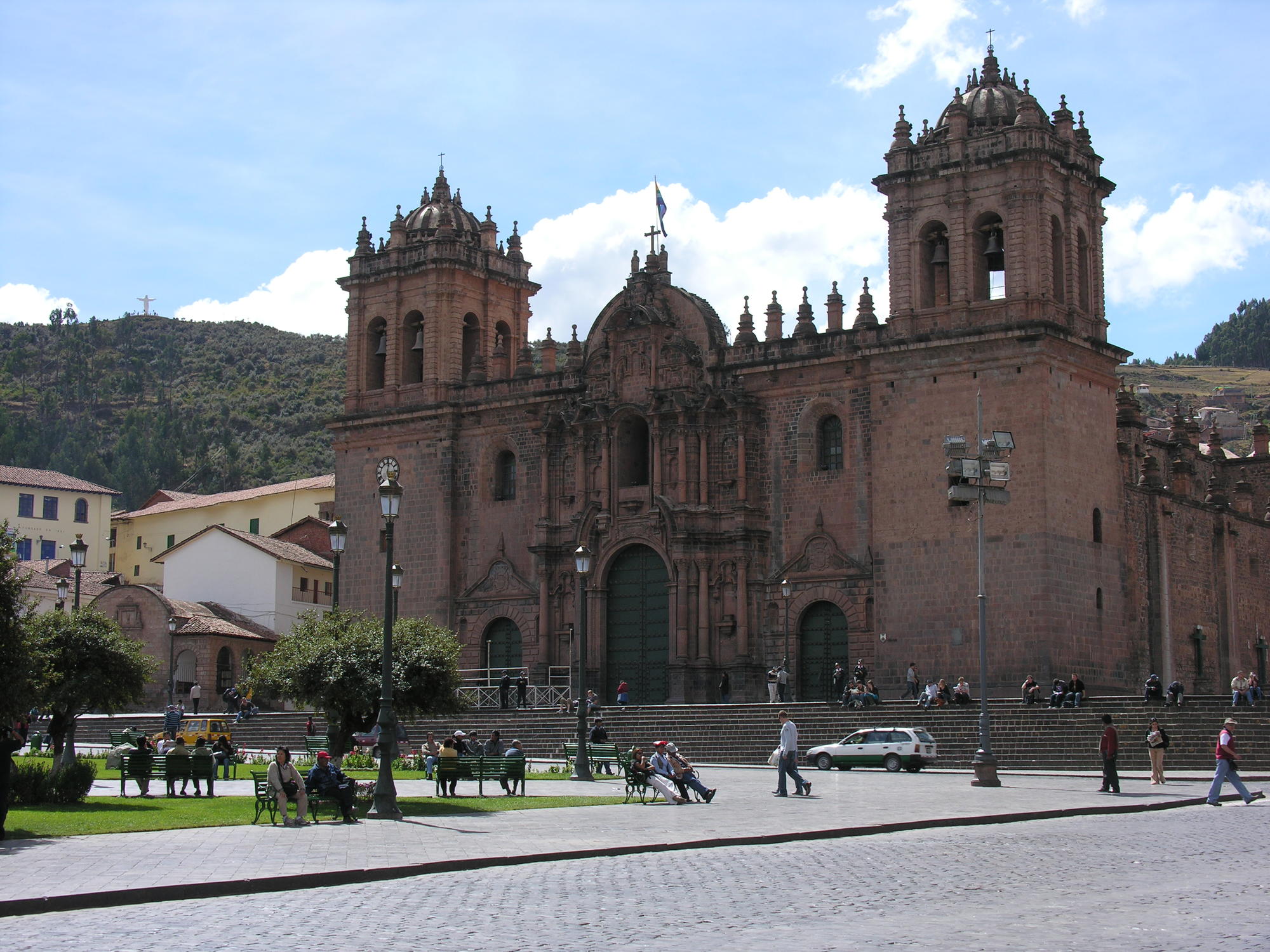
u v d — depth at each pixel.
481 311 90.25
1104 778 45.03
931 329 71.00
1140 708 57.47
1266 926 20.22
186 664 94.12
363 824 35.41
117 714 84.75
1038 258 69.12
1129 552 73.94
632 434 81.50
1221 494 86.56
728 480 77.38
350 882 25.98
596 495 80.94
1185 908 21.92
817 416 75.44
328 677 43.25
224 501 129.00
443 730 71.81
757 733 64.50
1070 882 24.97
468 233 91.38
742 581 75.81
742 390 77.38
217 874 25.61
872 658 71.62
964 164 70.69
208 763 43.44
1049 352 68.25
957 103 72.19
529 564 83.19
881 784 49.25
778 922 21.22
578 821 36.31
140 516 133.62
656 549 78.12
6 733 31.64
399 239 90.19
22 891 23.41
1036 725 59.25
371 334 91.19
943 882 25.19
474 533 85.56
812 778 52.84
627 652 79.56
